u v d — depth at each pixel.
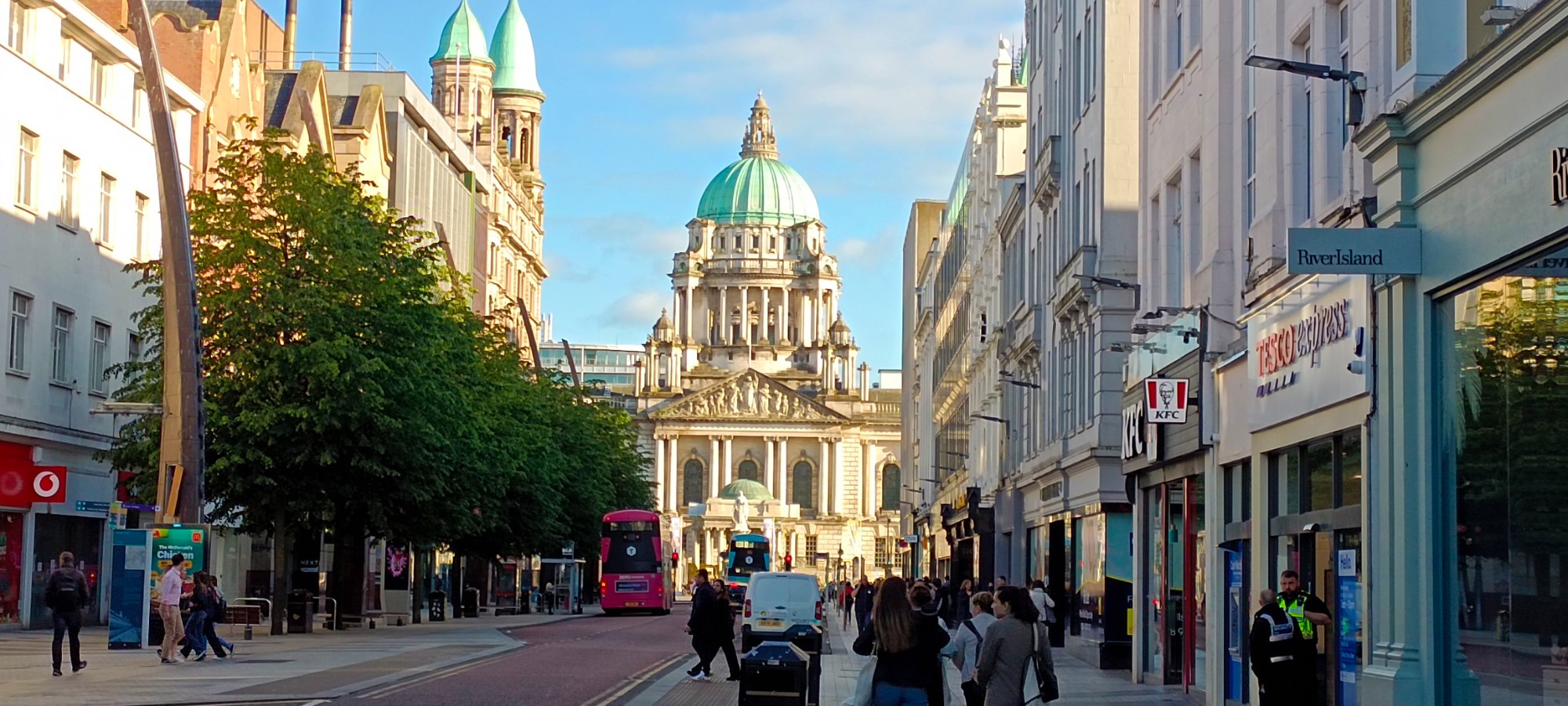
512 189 132.75
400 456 49.38
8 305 47.38
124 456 48.34
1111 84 43.62
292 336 48.47
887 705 15.31
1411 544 19.73
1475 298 18.55
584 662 40.94
